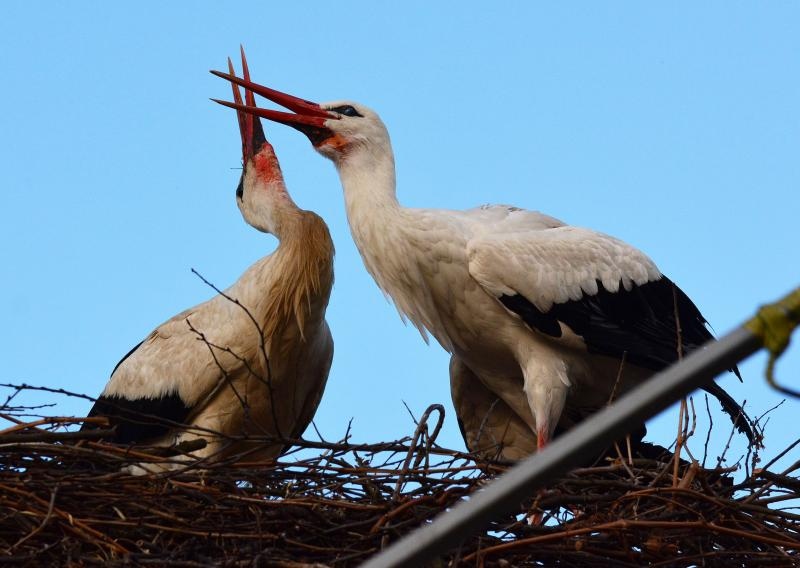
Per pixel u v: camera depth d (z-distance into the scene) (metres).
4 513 9.34
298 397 13.00
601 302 12.45
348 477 9.94
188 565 8.77
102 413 13.00
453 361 13.20
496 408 13.15
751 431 11.65
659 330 12.79
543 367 12.23
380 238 12.38
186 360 12.64
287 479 10.01
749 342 4.51
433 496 9.38
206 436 11.99
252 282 12.68
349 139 12.77
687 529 9.42
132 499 9.58
